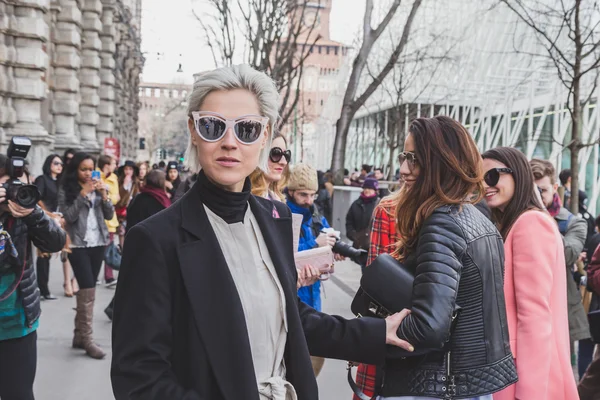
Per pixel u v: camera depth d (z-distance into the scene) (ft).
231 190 6.05
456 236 7.15
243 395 5.37
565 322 9.41
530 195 10.13
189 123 6.12
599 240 18.43
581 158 63.36
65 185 20.12
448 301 6.79
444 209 7.40
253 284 5.98
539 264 8.99
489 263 7.34
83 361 18.99
